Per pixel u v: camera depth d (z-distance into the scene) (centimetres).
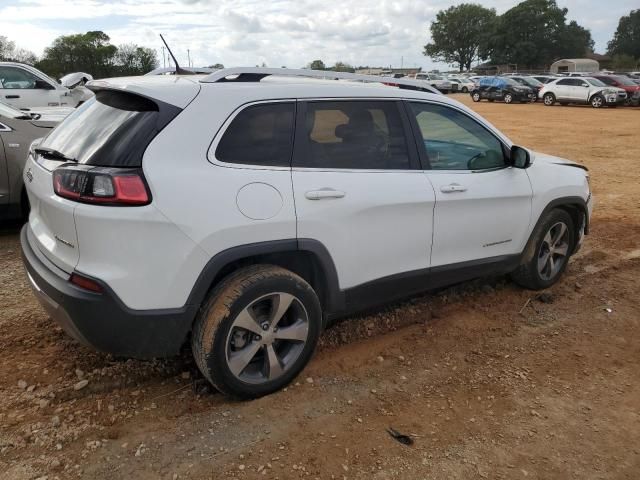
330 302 337
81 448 272
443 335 404
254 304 297
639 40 11731
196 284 280
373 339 393
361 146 343
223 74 309
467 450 283
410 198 354
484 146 415
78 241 266
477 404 322
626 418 314
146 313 272
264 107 305
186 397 317
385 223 346
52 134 329
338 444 283
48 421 291
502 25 10362
